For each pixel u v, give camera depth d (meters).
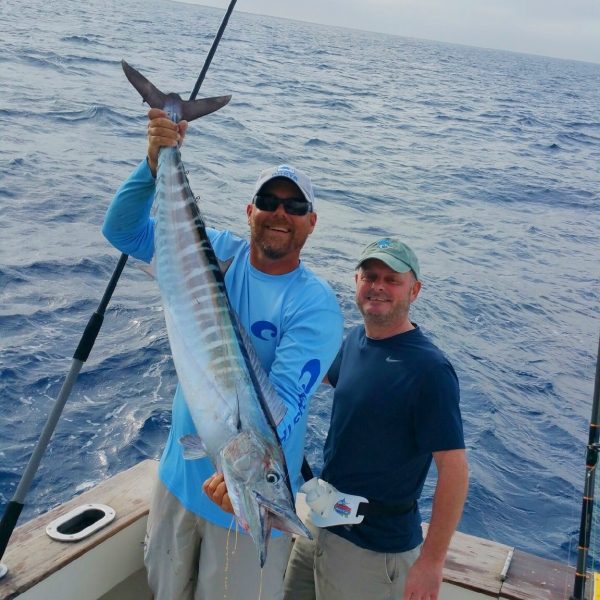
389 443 2.98
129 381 7.11
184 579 2.88
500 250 15.37
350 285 11.01
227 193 15.54
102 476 5.67
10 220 11.43
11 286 8.91
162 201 2.70
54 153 16.33
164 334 8.15
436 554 2.85
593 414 3.16
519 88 74.25
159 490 2.94
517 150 31.92
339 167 21.44
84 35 46.94
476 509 6.11
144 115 22.42
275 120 28.02
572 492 6.59
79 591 3.06
